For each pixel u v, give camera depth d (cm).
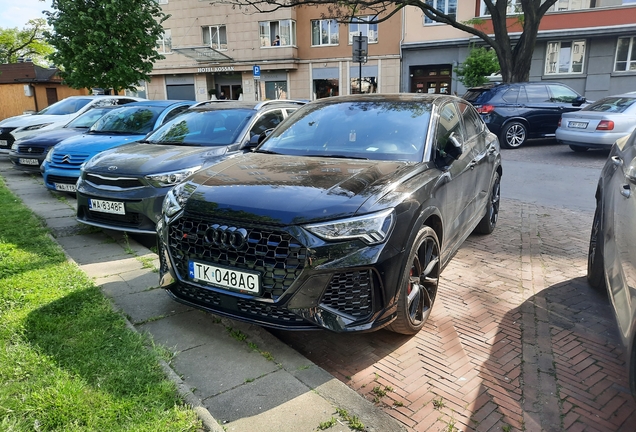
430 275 344
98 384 254
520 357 310
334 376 285
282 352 304
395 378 288
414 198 311
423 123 394
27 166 904
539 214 683
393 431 234
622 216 288
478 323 358
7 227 561
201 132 613
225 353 301
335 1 1725
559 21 2278
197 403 246
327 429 234
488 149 539
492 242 558
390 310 292
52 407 233
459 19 2492
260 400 255
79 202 530
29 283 385
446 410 257
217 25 3103
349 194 293
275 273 274
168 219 322
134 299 375
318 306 274
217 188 314
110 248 507
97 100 1152
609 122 1052
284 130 433
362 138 389
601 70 2300
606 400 267
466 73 2042
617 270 281
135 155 543
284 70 3050
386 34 2730
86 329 314
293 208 279
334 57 2917
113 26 1435
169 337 319
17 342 293
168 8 3184
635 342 216
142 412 235
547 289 421
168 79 3347
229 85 3272
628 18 2177
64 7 1402
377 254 278
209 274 293
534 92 1338
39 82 3141
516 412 256
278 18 2930
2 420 223
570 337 337
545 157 1167
